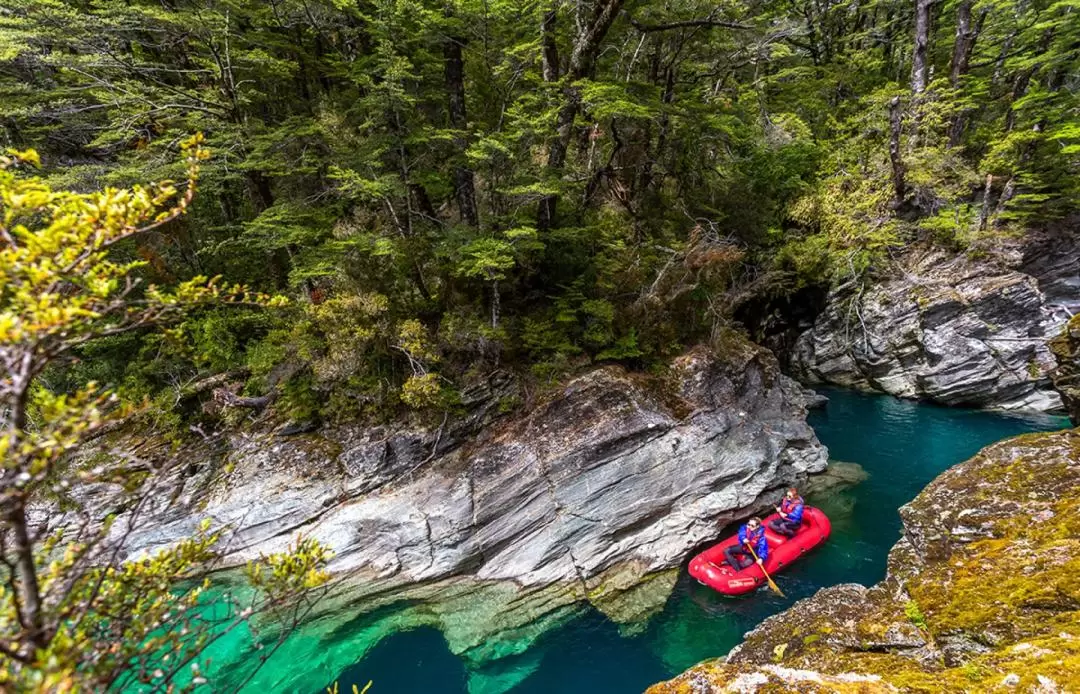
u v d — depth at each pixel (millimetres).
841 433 16422
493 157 12352
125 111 12953
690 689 4379
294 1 12570
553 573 10320
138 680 2838
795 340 22969
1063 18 17250
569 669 8672
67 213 2617
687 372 13438
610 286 13445
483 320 12883
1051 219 17719
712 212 17281
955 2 20516
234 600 3527
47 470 2441
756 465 12125
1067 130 15898
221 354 12891
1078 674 3434
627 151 15695
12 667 2256
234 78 13750
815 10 23875
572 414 11984
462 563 10484
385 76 11438
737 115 16391
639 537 10891
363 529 11008
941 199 18062
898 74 23438
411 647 9250
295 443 12172
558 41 13578
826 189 18859
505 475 11312
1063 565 4902
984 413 16969
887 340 18641
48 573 2666
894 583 6438
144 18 11477
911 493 12750
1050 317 16594
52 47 12805
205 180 12938
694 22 13031
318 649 9188
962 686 3738
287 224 12148
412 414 12227
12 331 2127
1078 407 8477
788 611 6551
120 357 13188
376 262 12289
